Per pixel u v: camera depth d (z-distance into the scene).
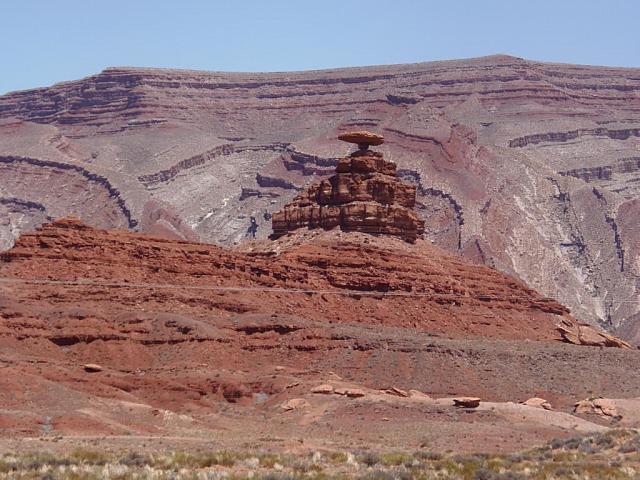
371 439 167.00
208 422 182.38
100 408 177.62
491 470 116.19
